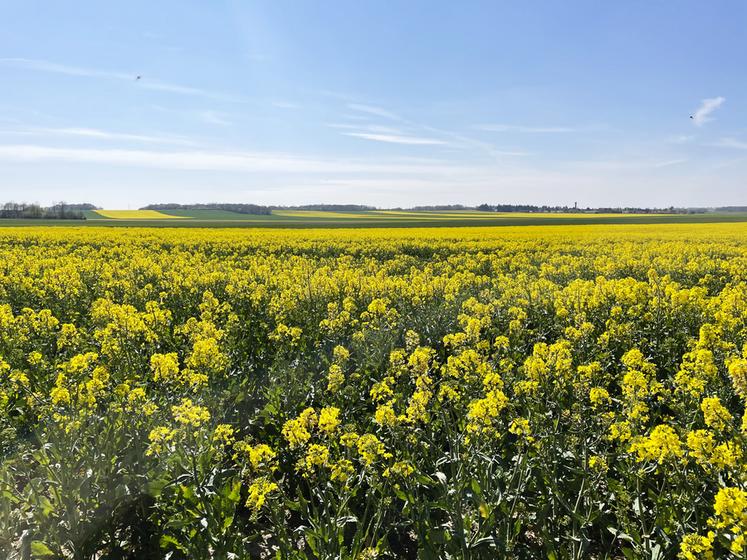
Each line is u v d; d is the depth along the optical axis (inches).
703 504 152.3
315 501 198.4
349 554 147.7
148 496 181.6
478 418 174.4
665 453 151.1
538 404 211.9
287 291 442.9
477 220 3302.2
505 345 288.0
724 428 167.8
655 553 145.6
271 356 326.3
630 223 2701.8
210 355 255.8
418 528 156.8
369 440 160.2
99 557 176.1
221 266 751.7
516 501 161.3
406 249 1165.1
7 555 164.4
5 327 336.2
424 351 229.0
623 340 306.0
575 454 179.9
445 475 180.1
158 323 353.1
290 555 147.8
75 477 176.6
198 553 150.5
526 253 1019.9
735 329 318.0
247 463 180.1
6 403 241.0
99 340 316.2
